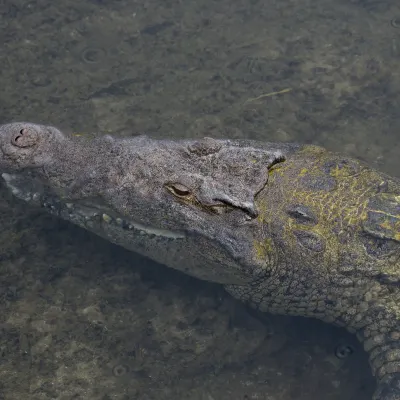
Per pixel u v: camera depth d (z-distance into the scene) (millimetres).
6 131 4473
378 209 4293
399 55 6227
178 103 5738
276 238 4223
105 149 4348
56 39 6105
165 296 4688
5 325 4406
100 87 5789
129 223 4352
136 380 4297
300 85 5949
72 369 4285
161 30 6270
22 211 4891
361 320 4469
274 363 4516
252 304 4695
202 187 4004
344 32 6387
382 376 4289
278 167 4398
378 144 5594
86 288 4648
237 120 5652
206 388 4328
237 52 6164
